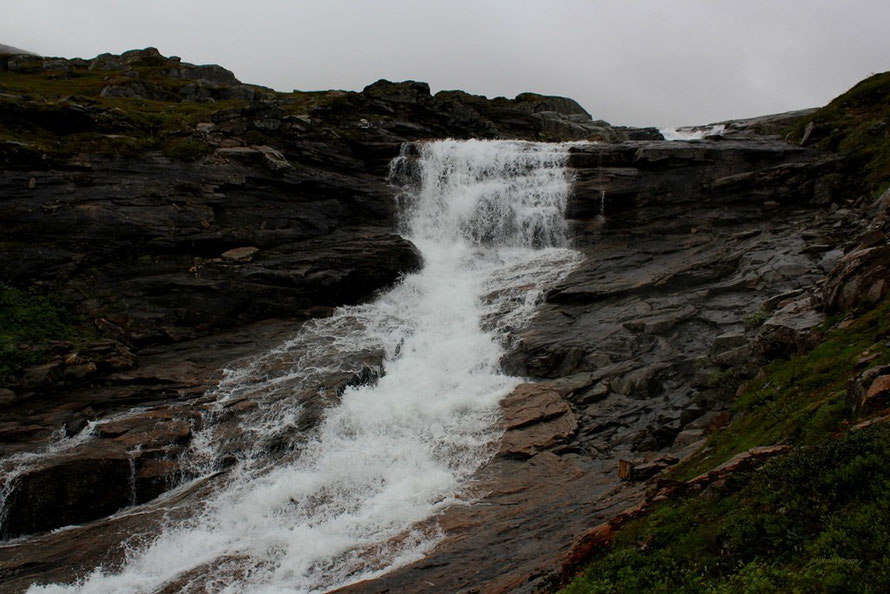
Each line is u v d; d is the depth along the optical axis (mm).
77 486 18359
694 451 15523
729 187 33000
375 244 31609
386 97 45531
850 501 8648
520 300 28906
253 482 19125
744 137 41562
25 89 36969
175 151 30875
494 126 49094
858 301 16547
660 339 23469
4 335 22750
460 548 14578
